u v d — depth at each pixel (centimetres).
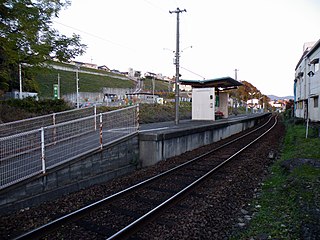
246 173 845
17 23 980
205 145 1493
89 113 1569
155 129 1302
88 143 820
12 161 623
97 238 435
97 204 553
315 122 2031
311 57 2286
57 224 468
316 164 795
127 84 7831
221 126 1778
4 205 535
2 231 459
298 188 601
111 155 847
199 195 636
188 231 449
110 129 920
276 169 880
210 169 902
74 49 1257
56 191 643
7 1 921
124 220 501
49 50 1136
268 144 1480
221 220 498
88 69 7938
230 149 1338
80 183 715
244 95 6206
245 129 2589
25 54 1055
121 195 625
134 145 980
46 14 1096
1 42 919
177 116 1789
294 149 1169
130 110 988
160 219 502
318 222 425
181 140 1208
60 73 6425
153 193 658
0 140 553
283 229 432
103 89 6156
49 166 636
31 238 424
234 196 633
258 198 620
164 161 1025
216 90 2556
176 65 1812
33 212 541
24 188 573
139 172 887
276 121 3847
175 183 743
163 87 8500
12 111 1327
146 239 426
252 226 469
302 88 2830
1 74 1200
